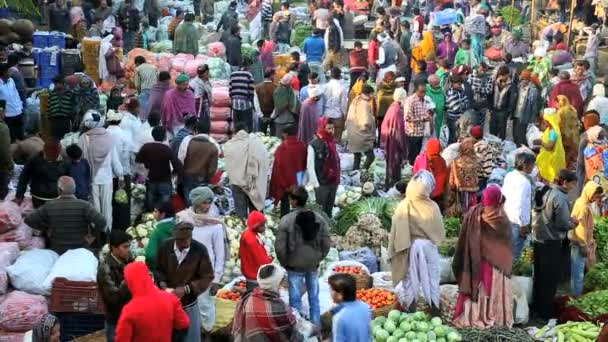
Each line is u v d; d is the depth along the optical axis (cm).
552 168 2052
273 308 1136
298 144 1830
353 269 1622
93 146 1736
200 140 1823
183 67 2812
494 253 1448
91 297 1368
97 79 2811
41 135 2288
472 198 1841
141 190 1938
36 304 1405
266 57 2989
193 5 3956
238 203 1852
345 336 1122
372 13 3988
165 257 1229
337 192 2050
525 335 1416
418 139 2222
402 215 1473
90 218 1520
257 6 3759
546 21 3641
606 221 1805
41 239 1619
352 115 2238
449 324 1473
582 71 2508
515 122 2438
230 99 2431
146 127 1903
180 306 1126
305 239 1395
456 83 2383
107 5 3394
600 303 1548
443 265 1661
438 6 3694
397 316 1420
